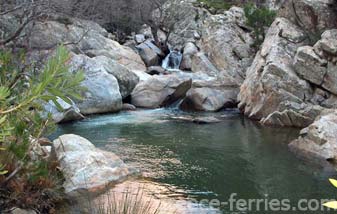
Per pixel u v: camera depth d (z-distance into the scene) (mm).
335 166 8281
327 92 12750
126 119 13375
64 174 6473
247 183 7250
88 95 13938
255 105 13797
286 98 12789
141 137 10828
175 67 23203
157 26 27031
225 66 19719
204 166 8250
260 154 9203
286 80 12930
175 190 6758
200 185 7086
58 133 11031
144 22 27047
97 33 20766
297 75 13070
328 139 9141
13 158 4949
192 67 21078
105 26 26141
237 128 12133
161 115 14305
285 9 15305
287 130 11844
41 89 2428
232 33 20500
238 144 10156
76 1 15008
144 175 7434
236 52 19719
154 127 12172
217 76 17250
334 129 9336
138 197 6164
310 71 12805
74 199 5914
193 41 23844
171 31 25938
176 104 16422
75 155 6836
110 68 15844
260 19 18562
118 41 25516
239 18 21016
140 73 18500
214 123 12945
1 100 2289
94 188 6359
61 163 6691
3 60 4023
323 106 12594
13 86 3902
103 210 5461
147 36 27016
